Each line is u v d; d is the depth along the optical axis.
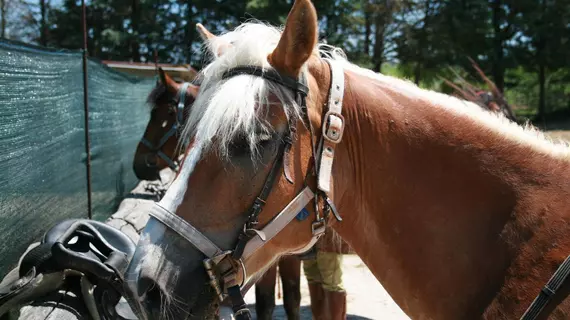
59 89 3.47
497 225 1.42
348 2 22.50
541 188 1.42
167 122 5.19
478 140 1.50
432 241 1.49
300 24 1.31
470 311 1.42
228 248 1.33
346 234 1.68
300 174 1.40
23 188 2.69
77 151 3.96
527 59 26.48
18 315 1.61
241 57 1.36
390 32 26.08
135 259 1.29
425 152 1.51
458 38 24.80
